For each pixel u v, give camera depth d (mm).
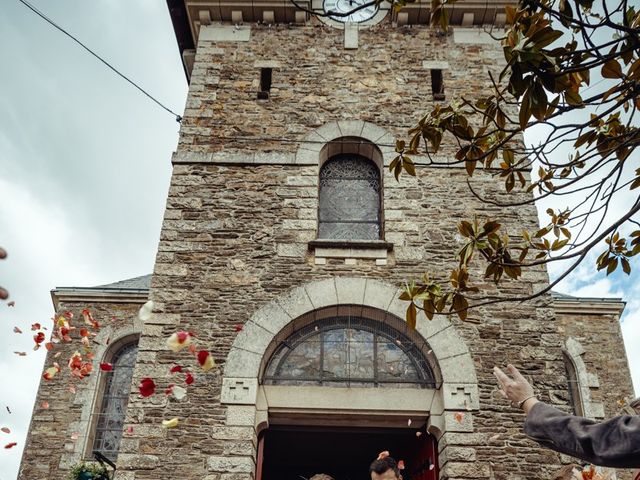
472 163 4820
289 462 11586
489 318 7648
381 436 9797
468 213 8398
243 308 7691
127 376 12133
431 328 7535
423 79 9609
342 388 7312
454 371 7250
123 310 12594
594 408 11531
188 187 8539
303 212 8383
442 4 4477
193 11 10203
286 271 7949
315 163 8766
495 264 4832
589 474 3338
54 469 11031
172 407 7039
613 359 12102
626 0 3904
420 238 8188
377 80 9578
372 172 9133
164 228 8219
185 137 8984
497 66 9734
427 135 4852
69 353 12141
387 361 7629
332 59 9789
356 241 8055
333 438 10164
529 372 7355
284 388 7320
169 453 6785
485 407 7074
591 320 12469
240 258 8031
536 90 3703
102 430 11602
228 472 6680
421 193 8508
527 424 2254
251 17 10227
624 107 4922
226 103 9328
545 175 5160
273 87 9492
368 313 7770
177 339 3945
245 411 7004
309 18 10211
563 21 4133
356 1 10438
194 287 7824
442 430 7059
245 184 8586
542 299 7797
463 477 6680
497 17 10062
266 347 7418
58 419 11492
